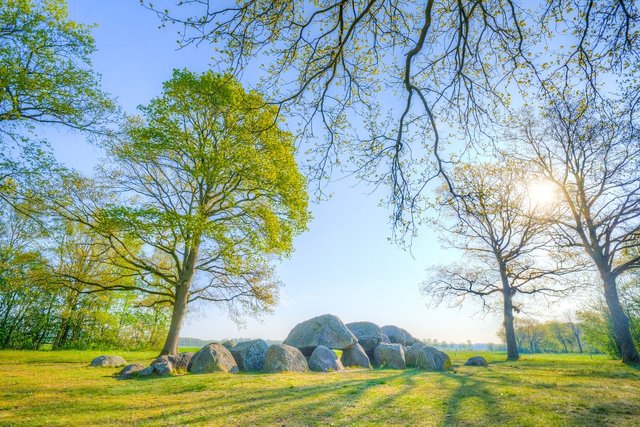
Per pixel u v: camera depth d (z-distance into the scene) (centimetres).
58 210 1966
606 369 1759
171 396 1021
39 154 1634
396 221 898
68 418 764
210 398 985
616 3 693
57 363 1942
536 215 2588
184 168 2200
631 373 1534
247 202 2414
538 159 2445
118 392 1080
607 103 844
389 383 1242
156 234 1942
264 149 2220
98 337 3888
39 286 2159
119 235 2195
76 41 1692
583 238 2297
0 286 2269
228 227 2225
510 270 3119
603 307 3073
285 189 2230
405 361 2288
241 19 699
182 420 750
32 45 1597
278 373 1595
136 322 4075
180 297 2216
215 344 1745
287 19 794
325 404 891
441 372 1750
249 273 2408
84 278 2364
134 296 3234
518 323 3616
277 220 2252
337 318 2509
